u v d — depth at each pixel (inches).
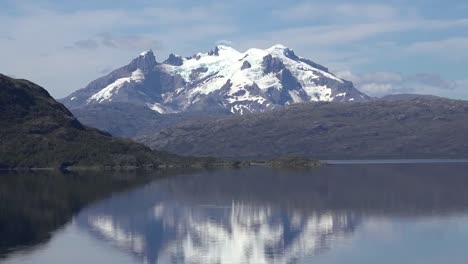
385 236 6491.1
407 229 6865.2
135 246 6097.4
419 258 5625.0
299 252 5846.5
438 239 6343.5
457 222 7253.9
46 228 6939.0
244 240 6353.3
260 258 5639.8
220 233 6707.7
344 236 6510.8
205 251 5905.5
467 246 6028.5
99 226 7081.7
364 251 5861.2
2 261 5497.1
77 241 6274.6
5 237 6441.9
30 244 6136.8
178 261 5551.2
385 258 5620.1
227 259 5615.2
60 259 5580.7
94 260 5565.9
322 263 5462.6
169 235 6604.3
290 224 7214.6
